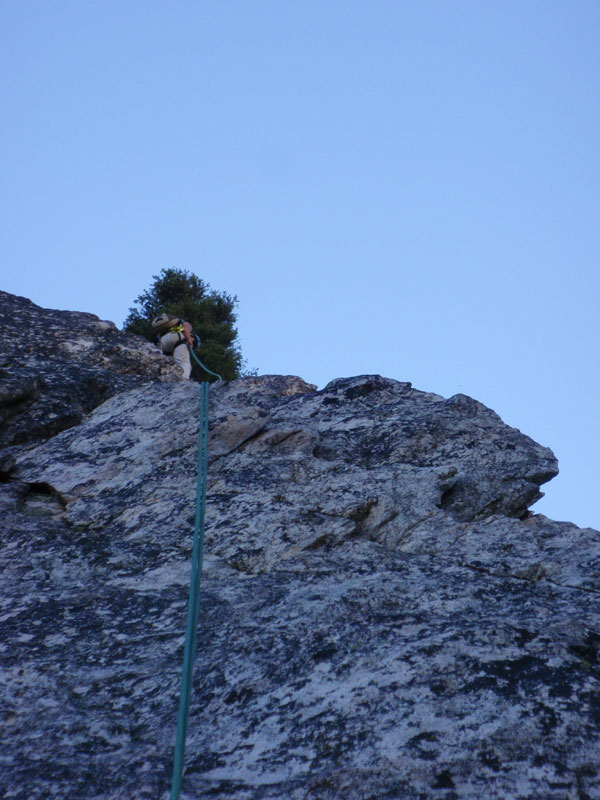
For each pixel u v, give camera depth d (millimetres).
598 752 6496
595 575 9594
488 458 13055
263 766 6672
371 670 7523
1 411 14070
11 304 19453
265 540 10578
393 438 13594
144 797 6301
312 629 8422
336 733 6844
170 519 11195
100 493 11992
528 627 8000
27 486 12320
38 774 6539
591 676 7301
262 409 13344
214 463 12469
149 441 13055
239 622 8836
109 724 7328
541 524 11305
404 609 8852
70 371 15867
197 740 7098
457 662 7469
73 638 8680
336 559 10289
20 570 10000
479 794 6148
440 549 10734
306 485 11883
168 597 9453
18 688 7805
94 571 10156
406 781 6246
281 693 7480
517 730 6652
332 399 15305
